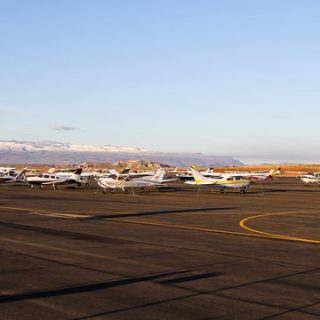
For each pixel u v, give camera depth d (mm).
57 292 10930
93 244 18406
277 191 68812
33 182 73375
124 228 23703
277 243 18938
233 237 20672
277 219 28750
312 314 9258
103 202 43344
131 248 17453
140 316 9109
